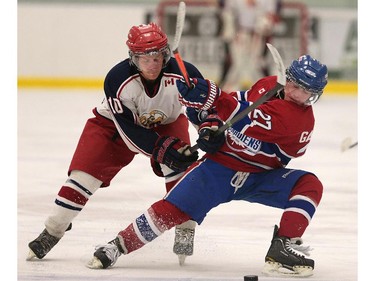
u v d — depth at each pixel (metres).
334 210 18.80
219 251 14.84
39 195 19.62
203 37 44.84
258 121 12.51
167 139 13.23
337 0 45.88
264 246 15.30
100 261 13.26
